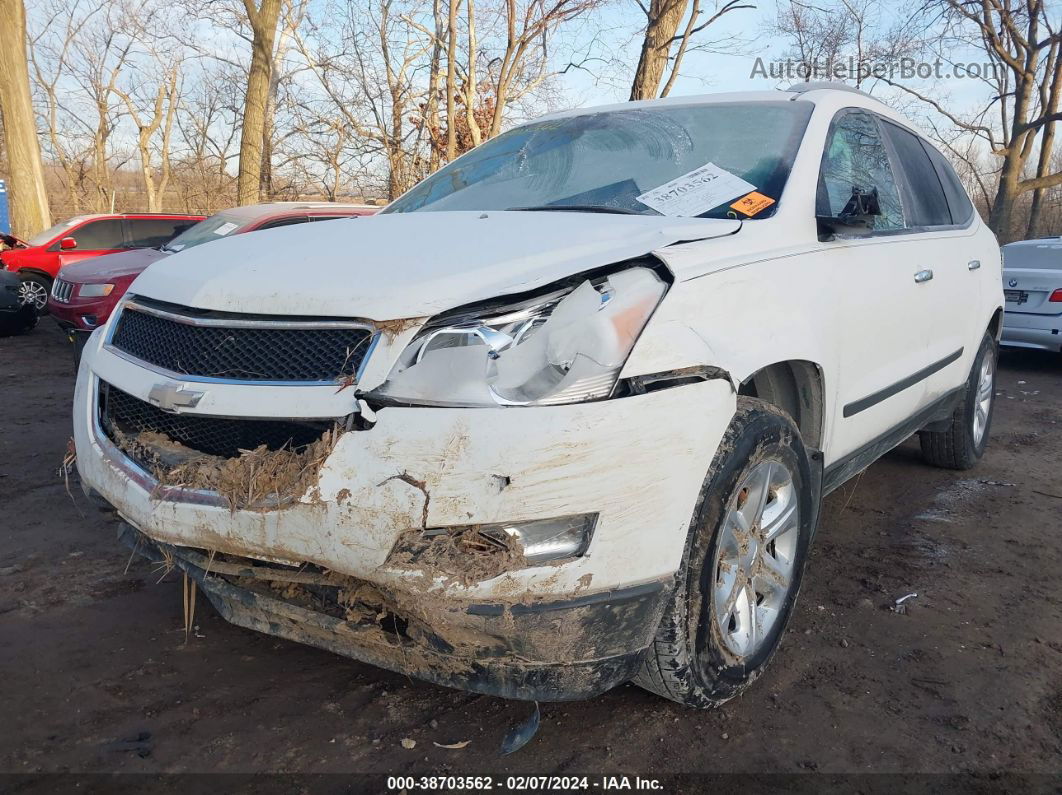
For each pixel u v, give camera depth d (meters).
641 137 3.57
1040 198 24.86
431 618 2.01
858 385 3.26
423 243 2.51
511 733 2.28
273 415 2.16
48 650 2.92
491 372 2.07
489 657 2.10
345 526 2.04
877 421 3.56
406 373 2.10
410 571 2.00
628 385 2.13
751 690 2.77
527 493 2.00
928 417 4.36
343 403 2.10
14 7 16.44
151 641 3.00
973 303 4.59
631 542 2.11
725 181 3.12
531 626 2.04
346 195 18.97
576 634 2.09
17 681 2.72
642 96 11.54
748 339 2.50
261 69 15.68
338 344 2.18
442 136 16.05
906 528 4.30
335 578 2.16
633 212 3.04
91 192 33.44
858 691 2.78
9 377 8.10
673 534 2.19
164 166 30.02
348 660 2.91
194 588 2.86
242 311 2.34
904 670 2.91
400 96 16.86
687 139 3.45
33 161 17.09
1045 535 4.23
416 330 2.12
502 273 2.24
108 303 7.82
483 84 15.32
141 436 2.50
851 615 3.32
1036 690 2.81
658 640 2.30
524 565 2.03
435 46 15.99
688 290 2.33
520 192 3.43
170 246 9.02
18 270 12.28
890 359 3.55
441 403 2.05
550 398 2.06
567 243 2.45
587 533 2.08
